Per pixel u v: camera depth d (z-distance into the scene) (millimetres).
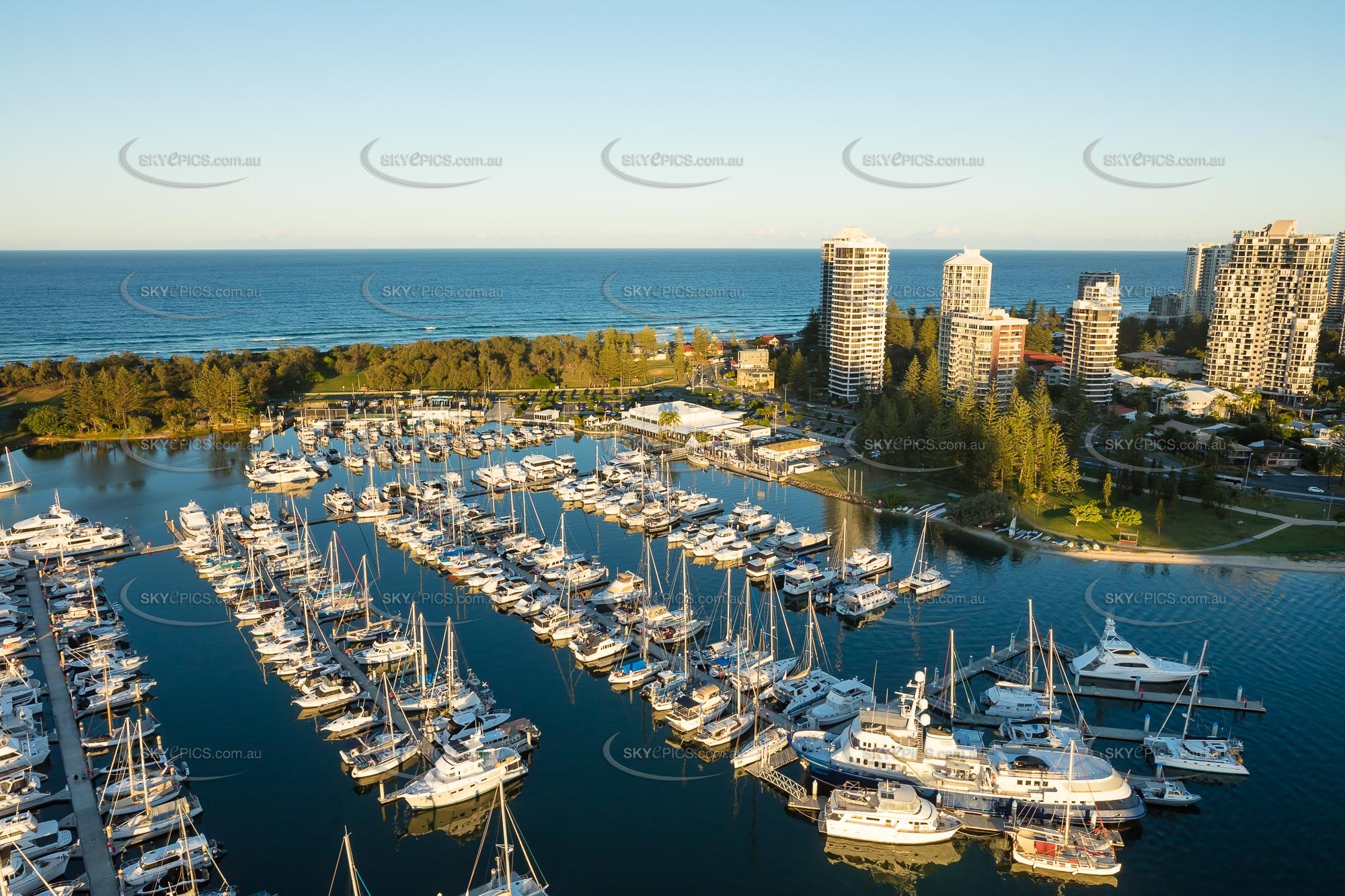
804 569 174000
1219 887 91562
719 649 142625
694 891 92250
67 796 107500
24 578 178375
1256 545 186125
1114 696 128750
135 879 92000
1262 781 108438
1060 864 93938
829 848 99562
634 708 129250
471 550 187875
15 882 90250
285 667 137750
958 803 103688
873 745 109000
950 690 131125
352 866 87250
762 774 111938
